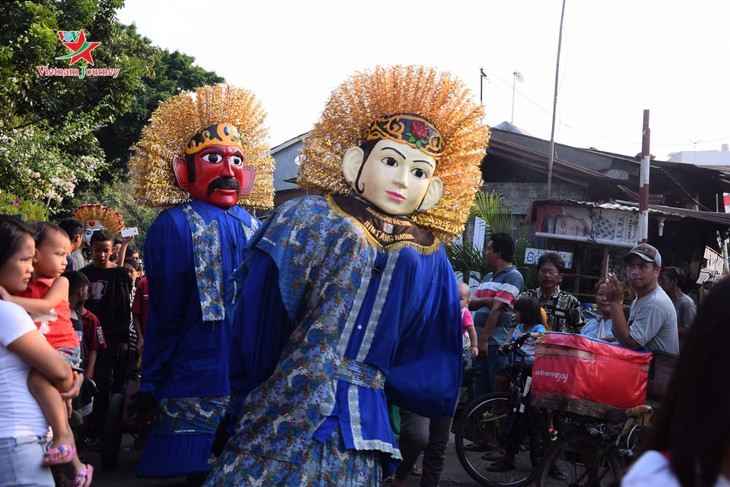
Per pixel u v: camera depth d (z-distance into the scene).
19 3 13.07
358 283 3.79
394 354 3.89
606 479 5.93
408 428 5.07
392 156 4.06
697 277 14.41
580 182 13.86
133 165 6.48
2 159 14.15
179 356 5.81
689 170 15.14
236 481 3.58
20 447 3.25
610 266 11.94
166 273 5.88
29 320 3.35
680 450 1.56
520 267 10.59
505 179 14.44
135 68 17.16
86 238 10.62
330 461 3.56
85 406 6.43
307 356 3.66
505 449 6.47
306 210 3.91
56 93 15.50
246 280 3.89
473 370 6.54
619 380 5.10
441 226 4.34
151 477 5.66
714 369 1.55
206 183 6.14
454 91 4.27
